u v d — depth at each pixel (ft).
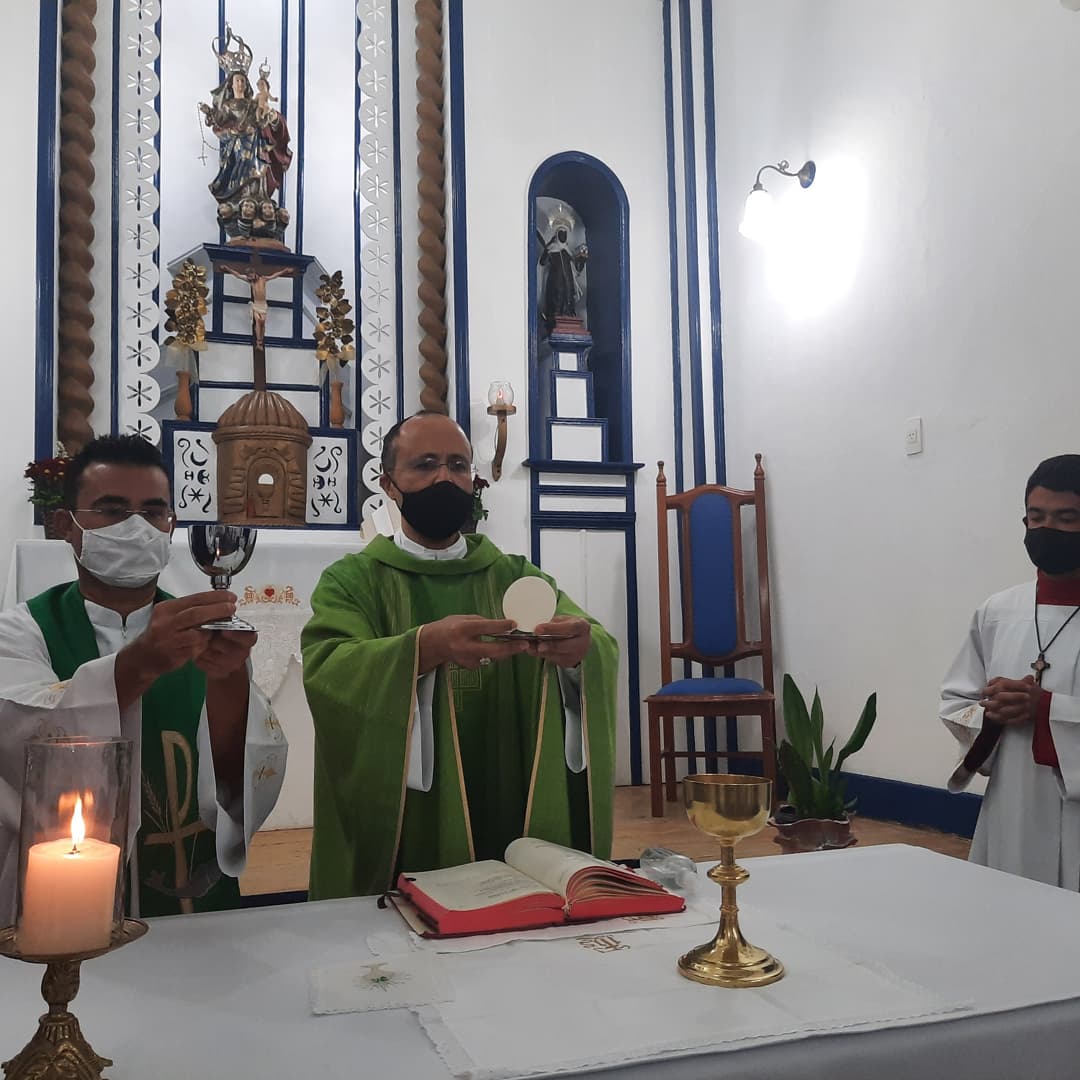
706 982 2.92
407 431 5.90
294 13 17.69
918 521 12.85
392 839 4.92
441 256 16.88
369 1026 2.65
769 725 14.56
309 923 3.64
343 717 5.05
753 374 16.58
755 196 15.51
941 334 12.49
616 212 17.78
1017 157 11.37
